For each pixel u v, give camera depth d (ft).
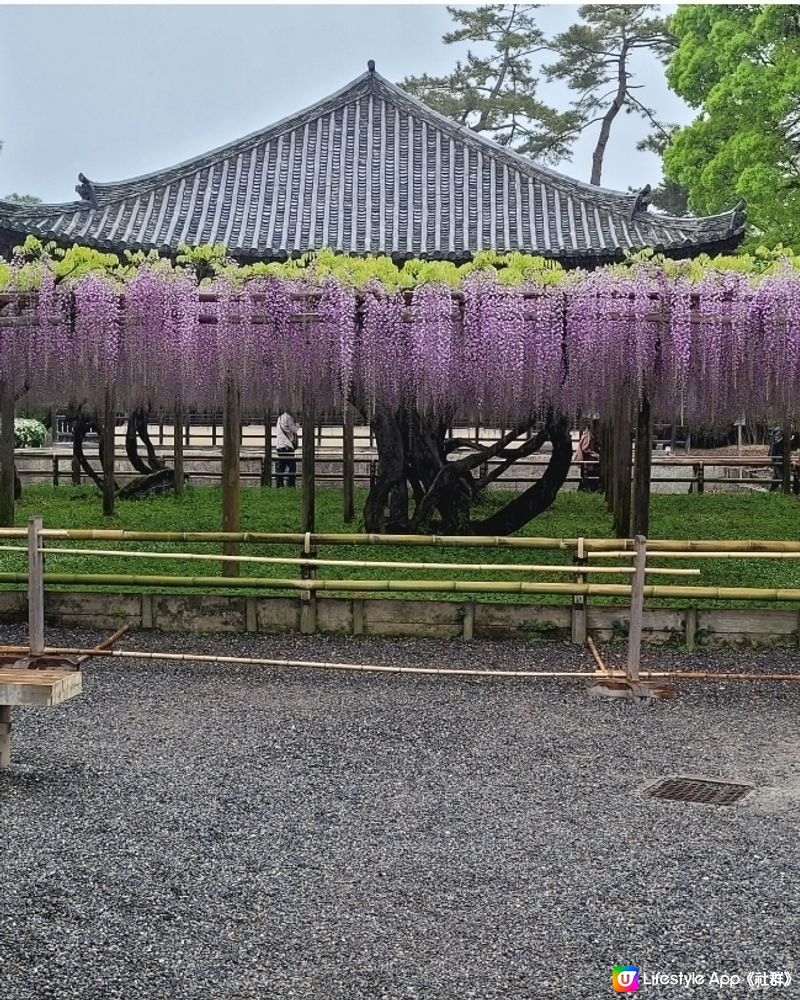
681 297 29.43
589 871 12.81
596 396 30.99
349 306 29.35
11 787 15.52
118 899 11.95
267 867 12.84
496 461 58.34
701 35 70.28
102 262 30.73
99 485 47.14
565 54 116.67
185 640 24.73
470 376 30.12
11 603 26.40
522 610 24.81
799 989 10.26
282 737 18.15
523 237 53.78
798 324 29.09
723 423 34.83
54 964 10.57
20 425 68.95
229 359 28.94
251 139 59.88
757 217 63.00
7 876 12.50
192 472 57.72
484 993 10.16
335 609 25.23
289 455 56.80
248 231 54.34
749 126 62.80
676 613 24.30
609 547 24.27
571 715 19.66
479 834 13.94
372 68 63.21
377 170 59.16
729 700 20.70
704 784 16.01
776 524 41.24
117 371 31.53
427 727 18.83
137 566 31.58
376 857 13.17
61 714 19.38
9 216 50.29
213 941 11.05
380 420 35.06
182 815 14.48
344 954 10.82
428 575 30.60
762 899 12.09
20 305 30.01
